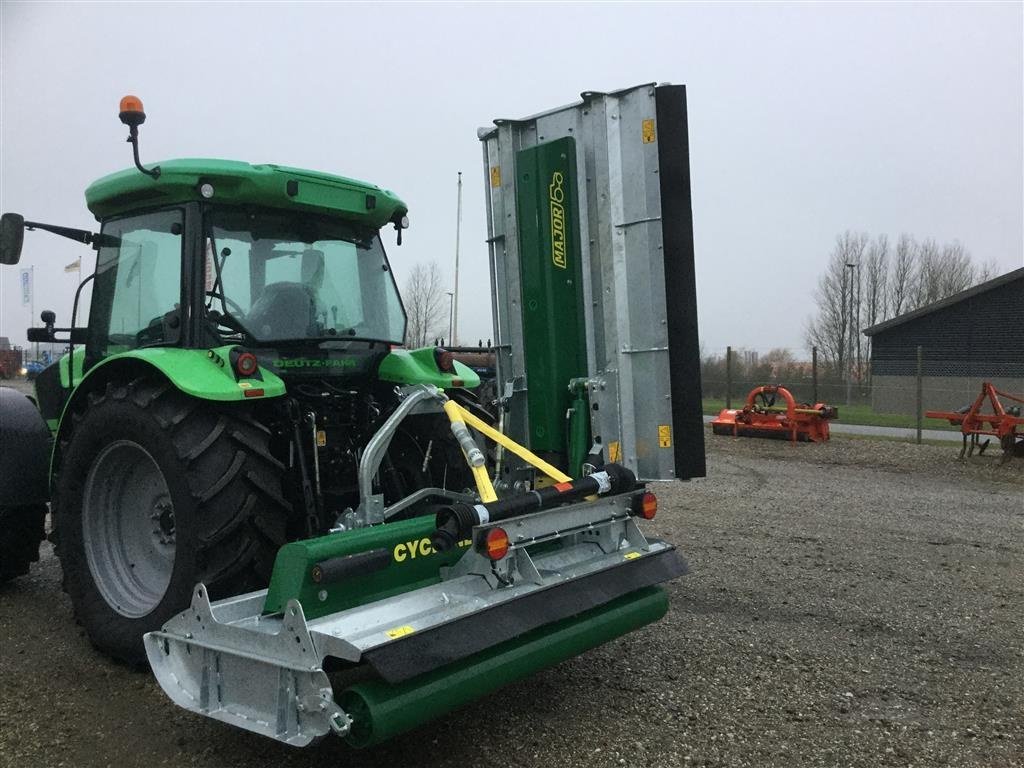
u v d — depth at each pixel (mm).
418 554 2961
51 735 2947
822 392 21188
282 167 3787
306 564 2598
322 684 2316
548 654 2867
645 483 3578
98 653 3754
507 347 4043
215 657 2658
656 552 3480
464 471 4195
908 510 7262
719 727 3039
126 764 2744
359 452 3891
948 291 37500
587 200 3723
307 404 3838
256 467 3316
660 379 3557
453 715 3141
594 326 3740
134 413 3396
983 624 4176
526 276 3785
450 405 3408
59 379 4715
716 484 8812
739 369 21812
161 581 3600
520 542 2961
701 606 4477
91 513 3752
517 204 3826
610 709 3191
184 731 2984
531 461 3404
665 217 3537
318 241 4094
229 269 3715
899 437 13484
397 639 2406
